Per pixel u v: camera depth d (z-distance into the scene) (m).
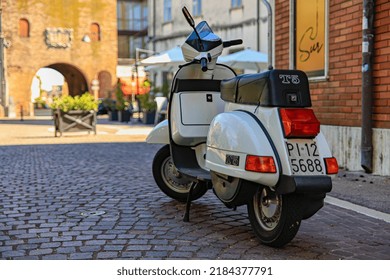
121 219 5.79
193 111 6.07
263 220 4.83
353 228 5.50
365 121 8.85
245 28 24.69
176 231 5.30
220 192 5.05
